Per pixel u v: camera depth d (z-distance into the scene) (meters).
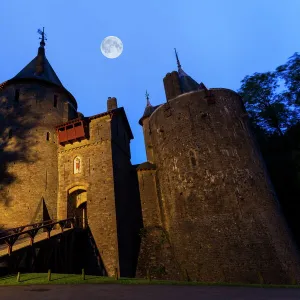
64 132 22.31
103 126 21.84
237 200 17.17
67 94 26.83
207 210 17.58
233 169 18.20
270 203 17.69
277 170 26.56
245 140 19.70
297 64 29.11
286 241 16.59
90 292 7.41
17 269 12.41
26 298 6.61
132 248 19.88
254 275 14.98
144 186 23.44
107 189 19.33
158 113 23.52
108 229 18.05
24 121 22.44
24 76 24.70
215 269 15.96
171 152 20.91
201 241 17.06
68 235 16.75
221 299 6.36
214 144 19.20
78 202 22.16
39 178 20.69
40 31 29.97
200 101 21.11
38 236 16.00
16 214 19.12
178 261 18.09
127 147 26.00
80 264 17.45
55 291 7.60
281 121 30.73
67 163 21.52
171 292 7.44
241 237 16.11
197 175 18.80
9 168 20.64
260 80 32.59
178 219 18.83
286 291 7.82
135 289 8.00
